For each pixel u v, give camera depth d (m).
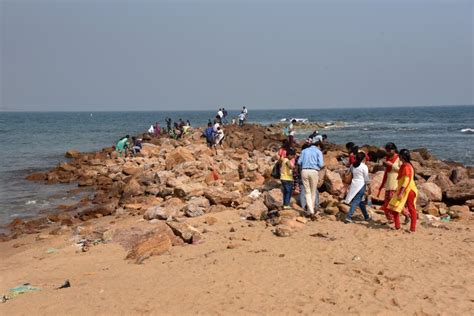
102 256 10.27
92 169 26.89
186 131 37.44
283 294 7.11
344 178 13.98
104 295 7.43
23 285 8.57
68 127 83.00
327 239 10.04
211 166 20.94
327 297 6.96
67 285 8.17
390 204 10.78
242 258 8.91
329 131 61.91
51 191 22.02
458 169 16.58
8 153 38.88
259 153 27.41
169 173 19.22
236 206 13.99
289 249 9.38
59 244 12.15
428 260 8.54
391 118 112.44
